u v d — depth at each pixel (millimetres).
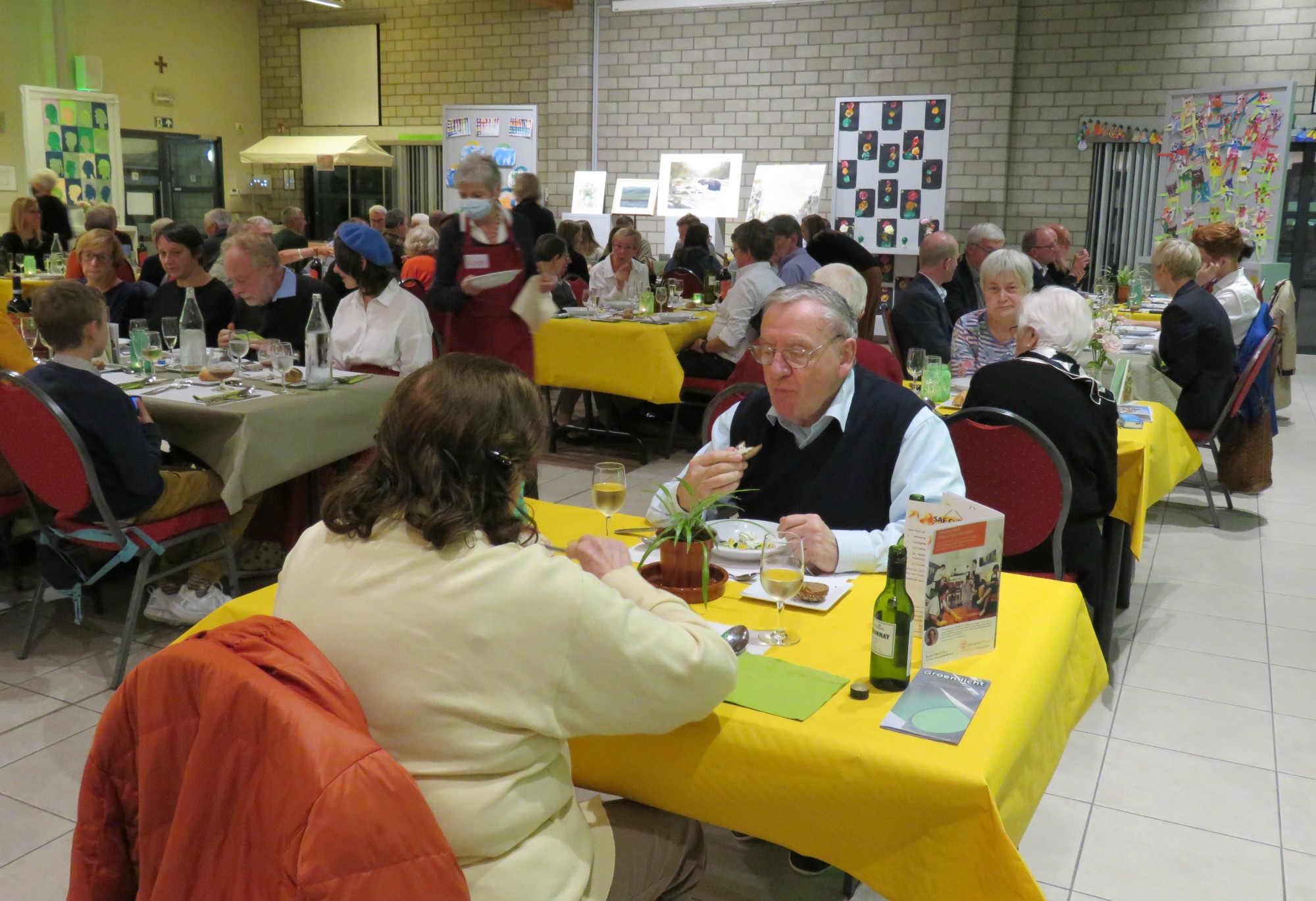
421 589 1066
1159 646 3207
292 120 12844
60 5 10578
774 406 1979
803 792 1201
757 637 1479
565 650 1082
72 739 2559
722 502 1887
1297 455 5637
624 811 1397
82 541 2826
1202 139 8227
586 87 11188
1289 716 2770
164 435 3086
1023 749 1256
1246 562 3977
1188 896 2025
